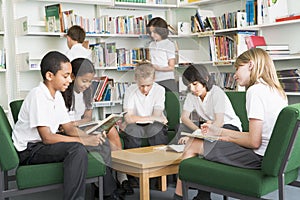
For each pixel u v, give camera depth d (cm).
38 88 276
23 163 273
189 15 562
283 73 415
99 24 493
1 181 254
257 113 236
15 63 470
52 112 280
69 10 488
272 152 212
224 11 526
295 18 405
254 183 217
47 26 474
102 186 275
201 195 279
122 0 504
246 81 258
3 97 481
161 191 329
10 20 469
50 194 336
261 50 254
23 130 278
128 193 319
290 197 304
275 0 434
